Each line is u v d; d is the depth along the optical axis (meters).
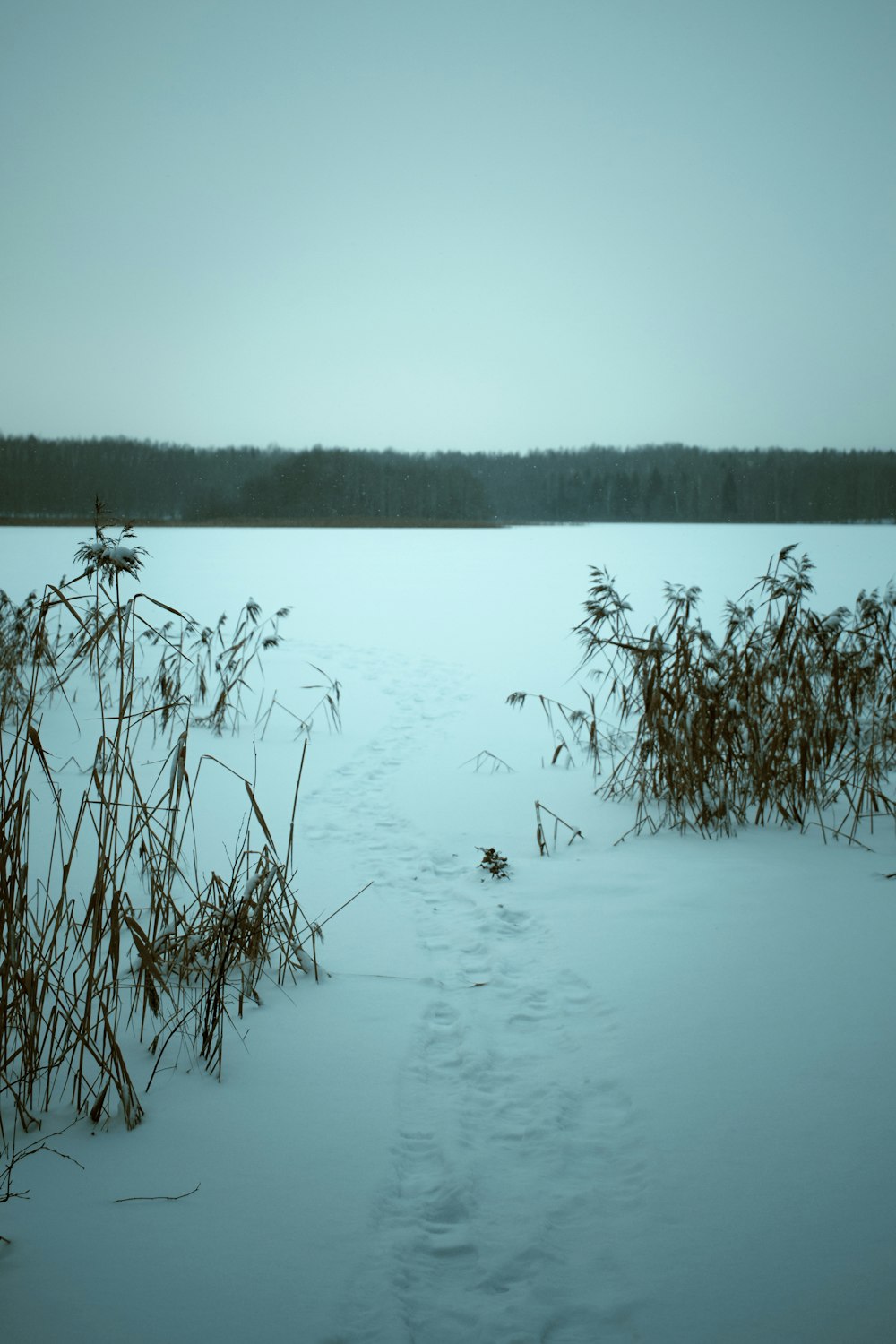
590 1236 2.11
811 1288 1.92
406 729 8.28
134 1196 2.19
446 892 4.41
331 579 24.39
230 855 4.75
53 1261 1.96
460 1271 2.00
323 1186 2.26
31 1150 2.34
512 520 106.56
